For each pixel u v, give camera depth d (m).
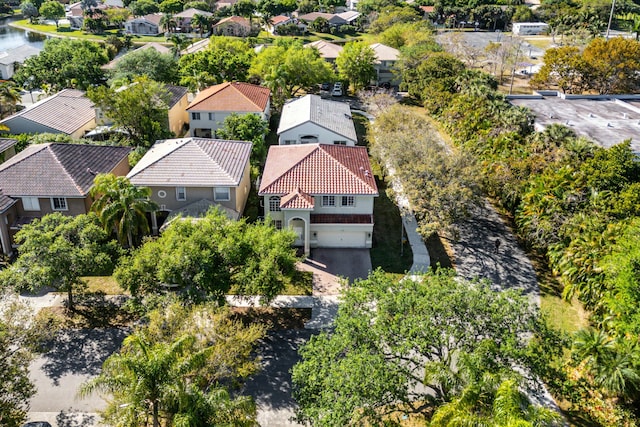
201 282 28.94
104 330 32.62
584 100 69.12
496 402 19.19
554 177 38.81
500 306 23.86
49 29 154.25
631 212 34.53
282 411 26.92
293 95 82.56
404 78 79.19
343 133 55.88
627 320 27.56
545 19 142.50
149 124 56.59
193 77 76.06
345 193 40.69
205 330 26.11
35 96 82.81
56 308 34.53
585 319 33.75
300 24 143.88
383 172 50.44
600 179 37.72
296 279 38.03
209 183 42.00
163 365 20.55
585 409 26.92
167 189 42.50
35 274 30.22
